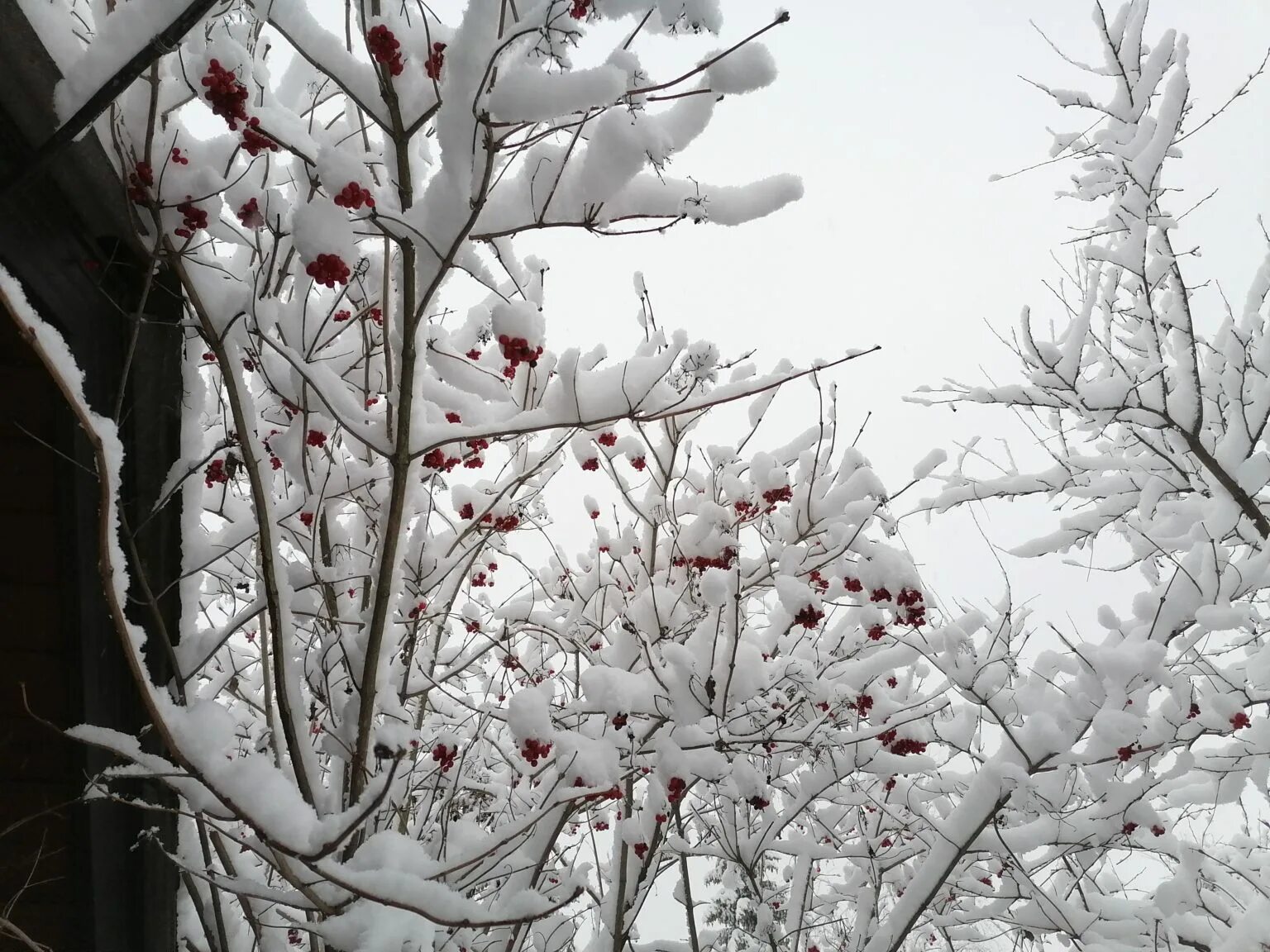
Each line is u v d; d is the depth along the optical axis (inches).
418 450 79.0
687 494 173.3
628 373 82.1
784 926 213.6
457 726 171.2
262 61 111.0
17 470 74.0
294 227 72.7
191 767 55.2
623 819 162.4
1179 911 182.7
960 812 156.3
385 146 97.4
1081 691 163.9
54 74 59.2
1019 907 189.2
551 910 60.4
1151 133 208.4
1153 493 220.5
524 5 72.3
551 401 81.7
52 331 43.6
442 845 114.2
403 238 73.5
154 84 71.8
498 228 75.1
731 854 173.3
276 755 102.3
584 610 169.9
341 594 114.3
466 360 114.6
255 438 84.1
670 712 128.4
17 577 76.4
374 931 73.0
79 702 80.3
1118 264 209.0
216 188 79.2
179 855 93.7
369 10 85.0
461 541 133.3
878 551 131.9
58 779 82.9
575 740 108.6
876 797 197.5
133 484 82.4
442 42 74.4
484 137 72.1
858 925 195.9
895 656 166.7
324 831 55.0
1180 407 207.5
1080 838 171.3
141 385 81.8
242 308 80.3
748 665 135.1
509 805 180.9
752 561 160.9
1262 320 217.6
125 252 79.0
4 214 61.6
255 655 157.2
